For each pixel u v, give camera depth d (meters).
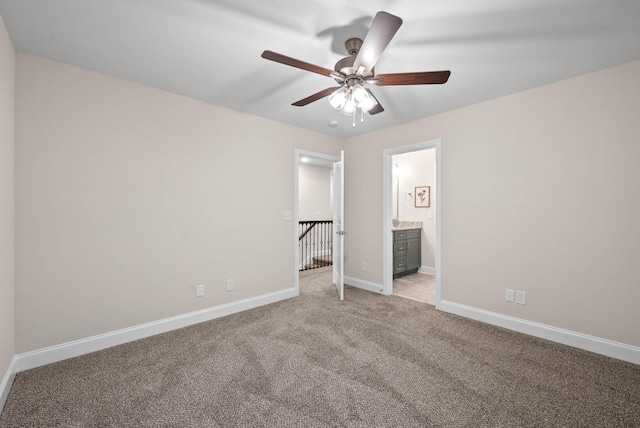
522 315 2.67
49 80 2.12
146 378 1.92
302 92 2.72
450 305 3.17
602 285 2.26
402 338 2.53
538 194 2.57
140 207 2.54
